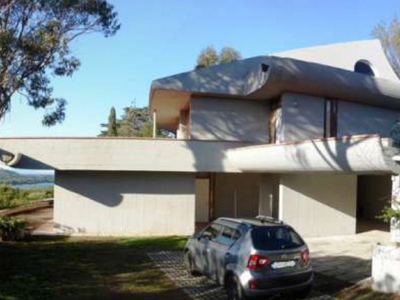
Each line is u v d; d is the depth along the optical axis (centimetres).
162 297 1013
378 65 2617
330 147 1345
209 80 2219
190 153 2023
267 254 911
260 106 2341
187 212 2064
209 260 1066
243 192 2503
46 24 1708
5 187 3164
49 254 1516
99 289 1076
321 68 2064
